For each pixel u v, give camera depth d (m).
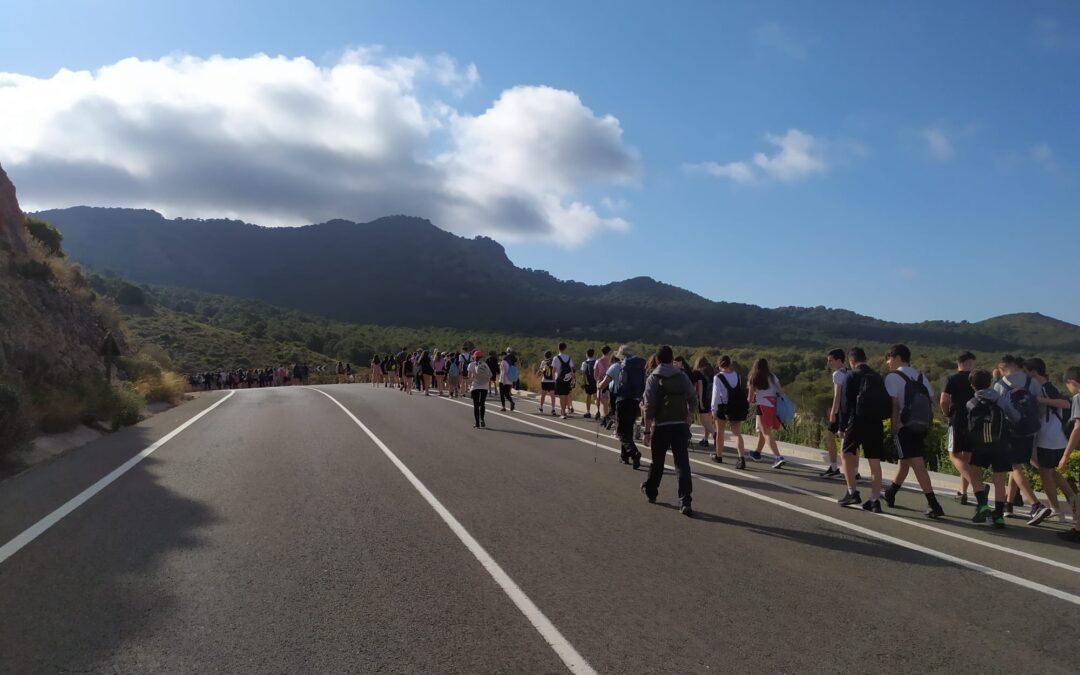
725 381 12.91
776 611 5.58
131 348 28.61
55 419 14.08
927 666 4.66
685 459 8.99
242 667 4.50
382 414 20.91
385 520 8.18
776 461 12.98
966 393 9.47
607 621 5.31
